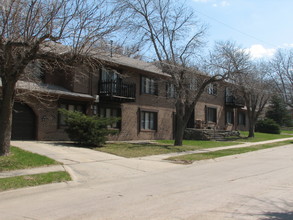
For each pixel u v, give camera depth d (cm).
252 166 1302
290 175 1050
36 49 1045
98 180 984
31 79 1502
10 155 1174
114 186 890
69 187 877
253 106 3111
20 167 1060
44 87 1725
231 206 643
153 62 2309
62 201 709
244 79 2548
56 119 1855
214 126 3081
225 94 3512
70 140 1919
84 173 1062
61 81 1955
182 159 1474
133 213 603
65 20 1091
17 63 1059
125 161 1358
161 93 2662
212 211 607
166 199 718
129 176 1068
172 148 1898
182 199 715
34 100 1747
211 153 1745
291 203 669
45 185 856
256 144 2406
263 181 941
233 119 3722
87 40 1130
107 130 1753
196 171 1174
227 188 838
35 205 675
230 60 2388
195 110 3023
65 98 1884
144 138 2491
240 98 3400
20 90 1492
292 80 3822
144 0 2011
